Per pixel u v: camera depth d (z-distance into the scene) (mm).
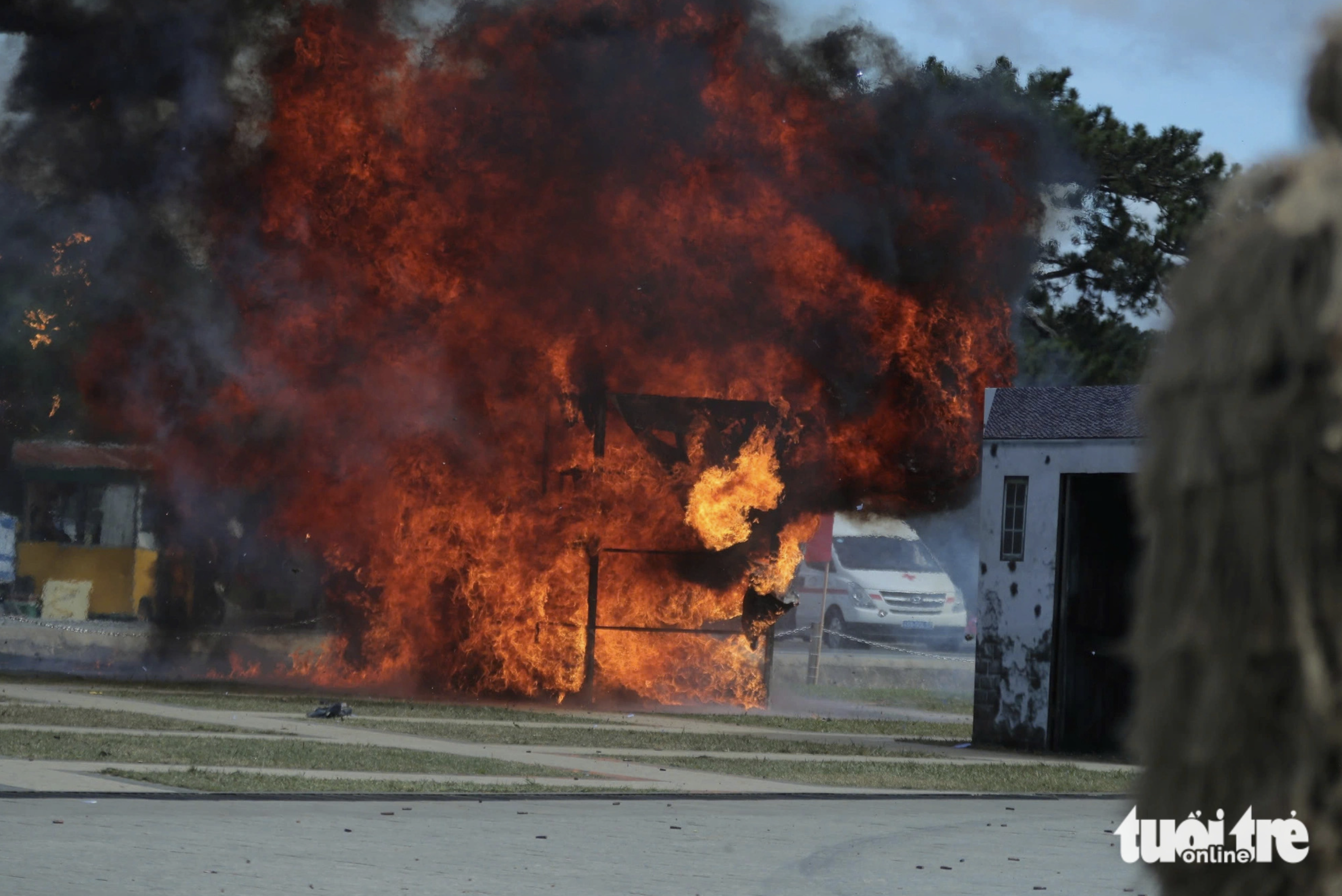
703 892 16219
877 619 73375
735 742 36156
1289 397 2926
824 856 19234
